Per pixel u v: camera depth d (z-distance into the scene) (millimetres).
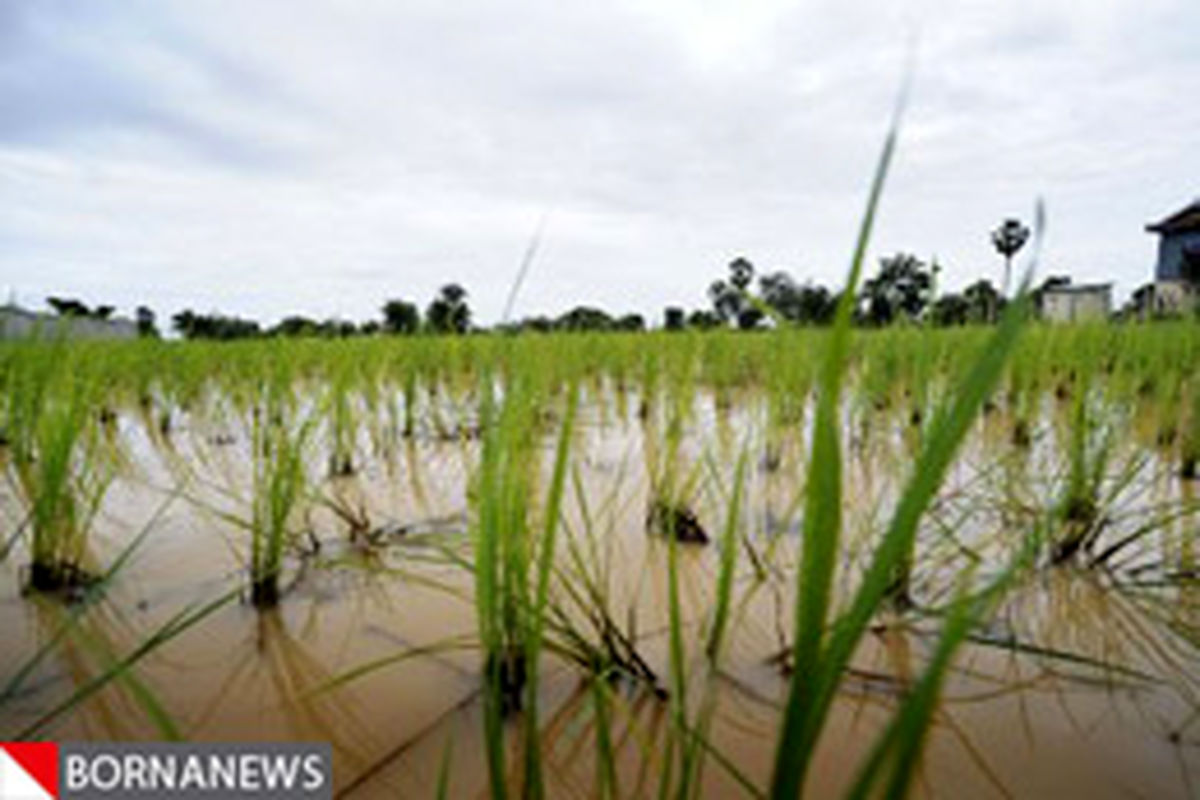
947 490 1766
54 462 1176
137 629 1026
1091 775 717
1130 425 2311
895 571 1104
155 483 1940
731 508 722
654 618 1085
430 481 2004
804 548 420
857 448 2301
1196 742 768
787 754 429
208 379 4004
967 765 735
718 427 2785
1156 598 1125
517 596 819
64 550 1190
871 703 854
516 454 858
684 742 622
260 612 1096
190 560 1313
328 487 1925
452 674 907
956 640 359
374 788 695
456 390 2846
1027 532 1364
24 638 991
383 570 1108
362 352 3135
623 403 3500
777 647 976
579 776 720
